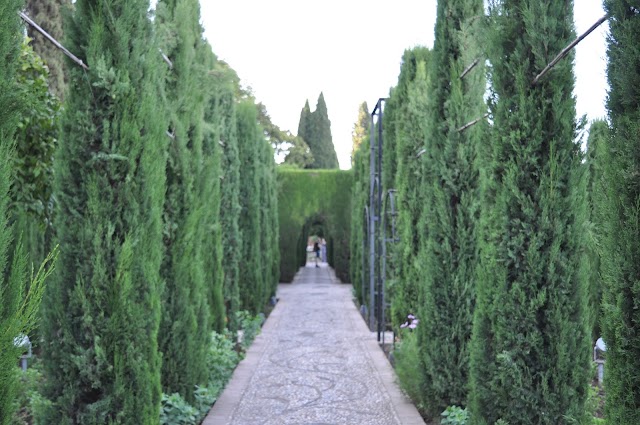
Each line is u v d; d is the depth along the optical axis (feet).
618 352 7.76
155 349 13.08
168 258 18.47
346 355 31.42
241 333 35.55
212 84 25.36
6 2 7.23
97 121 12.43
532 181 12.39
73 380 11.98
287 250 82.33
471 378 13.64
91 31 12.27
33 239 27.45
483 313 13.17
